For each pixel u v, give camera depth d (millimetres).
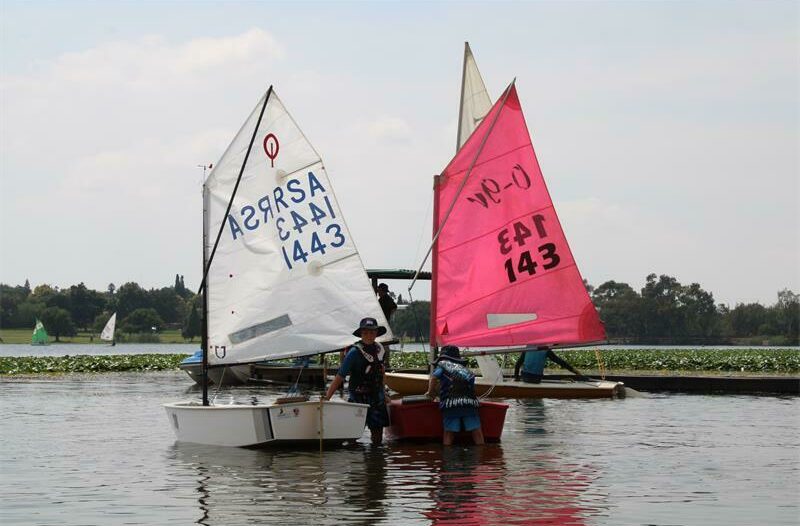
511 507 15125
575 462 19656
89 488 16875
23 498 16031
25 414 30359
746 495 16172
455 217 25047
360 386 22141
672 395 38719
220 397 36812
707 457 20516
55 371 58688
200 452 21125
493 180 25125
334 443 21891
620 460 20000
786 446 22359
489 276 25047
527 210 25125
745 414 30266
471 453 20859
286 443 21312
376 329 22375
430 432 22484
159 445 22453
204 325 23312
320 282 23984
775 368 58000
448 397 21984
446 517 14406
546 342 24953
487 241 25094
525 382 36594
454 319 24891
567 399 36062
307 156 24156
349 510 14906
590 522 14133
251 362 23547
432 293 24969
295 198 24031
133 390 41719
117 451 21453
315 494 16188
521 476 17922
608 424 27062
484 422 22641
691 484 17219
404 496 15961
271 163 23938
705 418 28859
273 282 23812
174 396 37781
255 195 23875
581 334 24750
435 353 24828
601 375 43844
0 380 50219
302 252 23984
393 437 22906
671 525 13992
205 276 23531
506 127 25188
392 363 59219
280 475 18000
